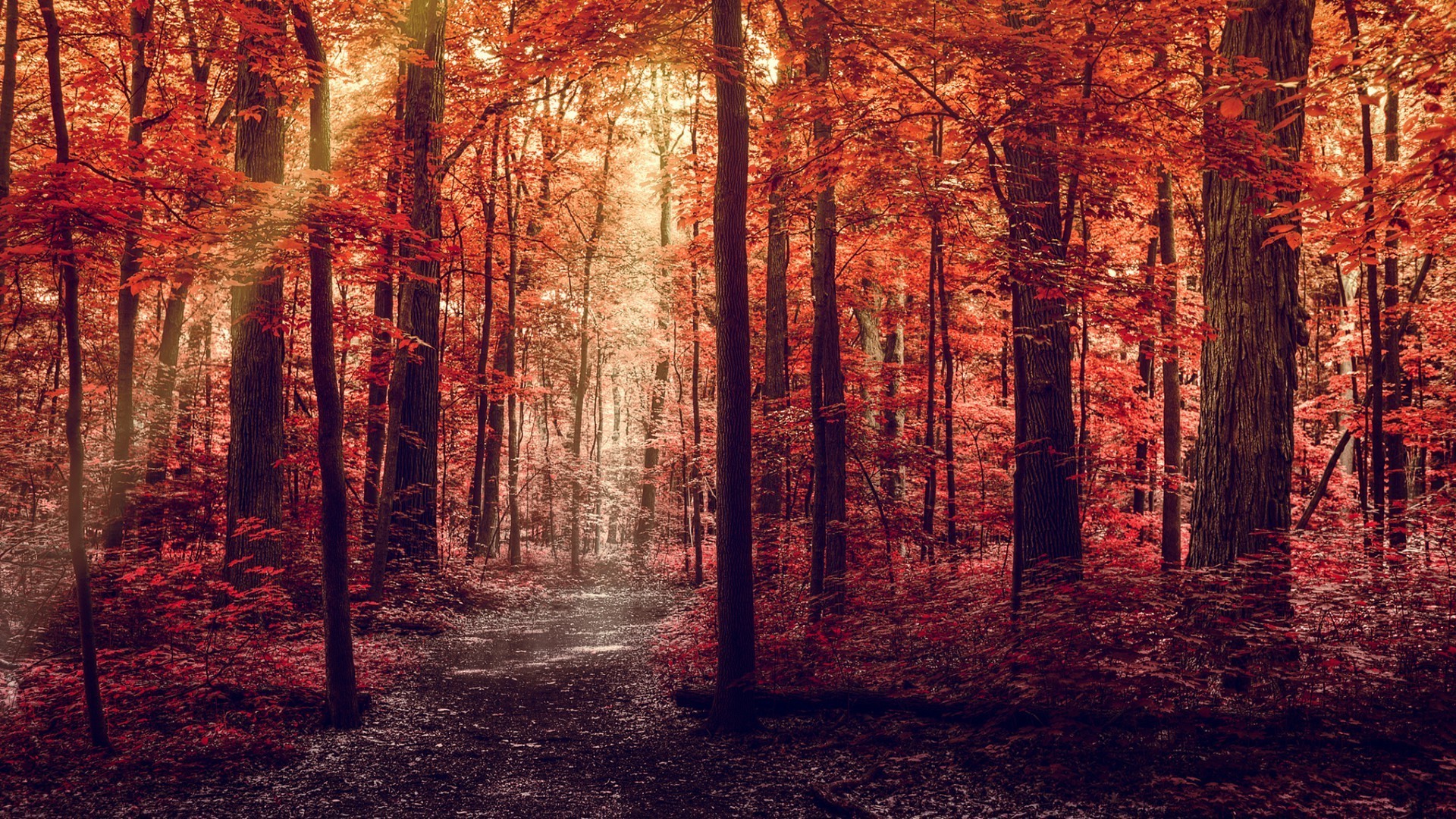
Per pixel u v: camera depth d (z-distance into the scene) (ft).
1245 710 18.47
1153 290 21.98
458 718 25.16
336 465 23.02
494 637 42.39
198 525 46.06
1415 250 25.96
